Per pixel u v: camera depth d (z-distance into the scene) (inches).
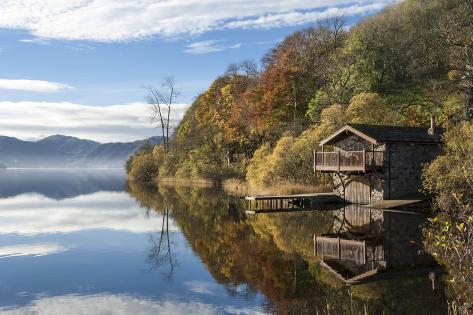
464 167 785.6
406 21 2425.0
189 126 3122.5
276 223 1013.8
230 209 1334.9
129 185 2930.6
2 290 549.3
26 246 832.3
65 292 537.3
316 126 1622.8
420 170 1267.2
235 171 2304.4
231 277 579.5
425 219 958.4
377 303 451.2
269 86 2130.9
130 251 776.9
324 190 1492.4
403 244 723.4
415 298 460.1
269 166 1619.1
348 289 502.6
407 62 2107.5
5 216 1309.1
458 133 915.4
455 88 1692.9
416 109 1814.7
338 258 650.2
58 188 2864.2
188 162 2785.4
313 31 2374.5
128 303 492.7
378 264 604.7
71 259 717.3
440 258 613.3
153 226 1064.2
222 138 2501.2
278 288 521.3
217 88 2780.5
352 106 1549.0
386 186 1221.7
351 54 1991.9
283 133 1888.5
